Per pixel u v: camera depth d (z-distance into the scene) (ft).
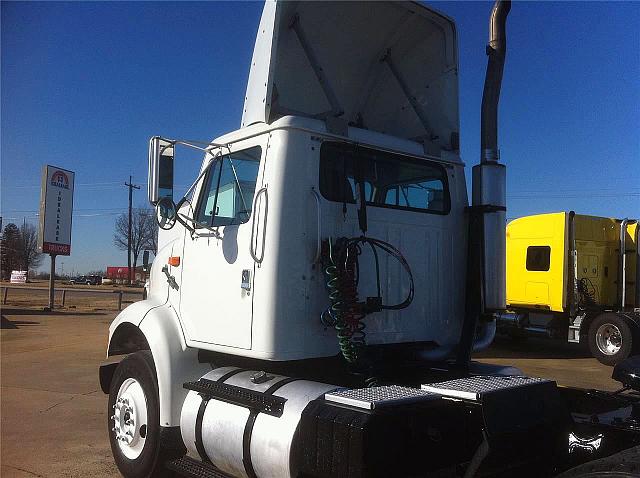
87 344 44.04
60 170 76.89
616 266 45.80
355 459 8.56
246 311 11.89
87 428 20.72
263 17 12.68
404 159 13.89
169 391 13.28
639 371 9.91
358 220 12.69
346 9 14.02
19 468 16.48
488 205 13.62
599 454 9.56
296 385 11.03
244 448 10.91
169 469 13.69
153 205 13.74
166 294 14.85
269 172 11.80
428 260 13.93
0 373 31.86
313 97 14.74
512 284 46.78
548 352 45.42
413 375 12.92
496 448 8.74
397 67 15.76
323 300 11.93
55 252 76.28
